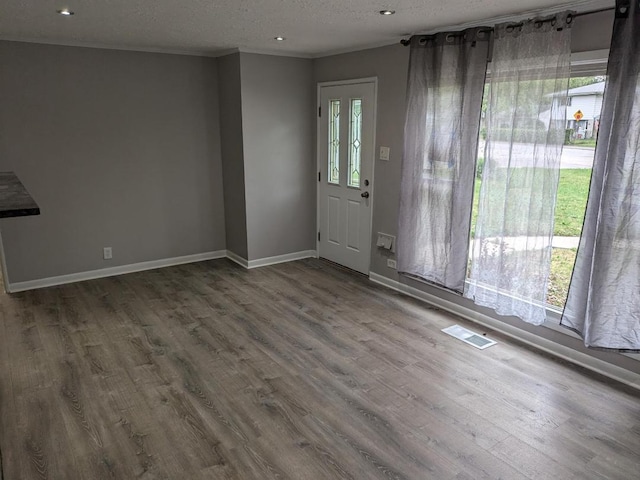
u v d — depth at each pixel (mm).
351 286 4715
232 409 2693
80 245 4766
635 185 2666
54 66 4316
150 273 5094
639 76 2570
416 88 3910
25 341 3490
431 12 3143
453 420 2598
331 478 2178
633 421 2598
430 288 4246
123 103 4719
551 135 3059
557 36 2945
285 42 4332
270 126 5082
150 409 2688
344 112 4891
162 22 3479
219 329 3729
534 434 2488
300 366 3168
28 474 2193
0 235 4340
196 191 5359
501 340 3545
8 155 4266
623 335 2855
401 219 4254
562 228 3305
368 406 2725
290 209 5453
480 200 3545
